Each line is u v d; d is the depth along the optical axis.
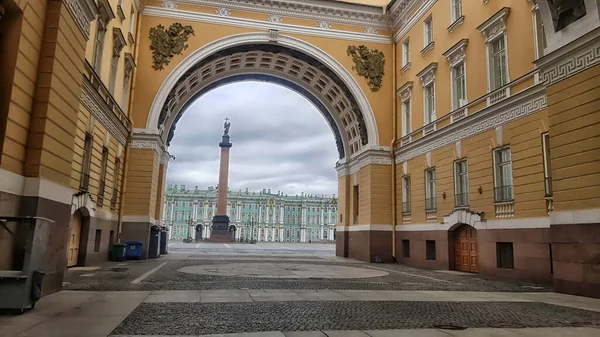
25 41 8.43
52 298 8.89
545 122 14.68
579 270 11.15
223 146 61.22
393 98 27.59
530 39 15.76
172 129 29.23
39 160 8.71
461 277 16.41
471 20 19.64
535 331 6.66
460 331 6.52
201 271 15.91
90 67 15.13
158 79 24.48
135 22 24.30
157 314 7.41
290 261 23.53
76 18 10.23
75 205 15.06
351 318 7.37
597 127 11.00
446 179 20.89
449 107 21.11
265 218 105.88
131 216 22.84
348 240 29.97
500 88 17.08
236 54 27.16
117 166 22.09
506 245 16.44
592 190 11.00
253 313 7.66
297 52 27.27
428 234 22.22
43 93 8.95
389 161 27.00
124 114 22.09
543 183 14.59
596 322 7.49
